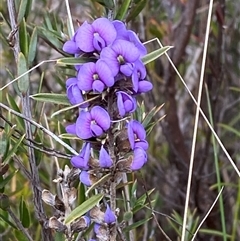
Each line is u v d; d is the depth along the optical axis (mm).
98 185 194
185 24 398
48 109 403
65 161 278
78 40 187
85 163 190
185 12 397
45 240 247
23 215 253
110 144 193
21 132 260
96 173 194
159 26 433
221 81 419
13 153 223
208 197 426
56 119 326
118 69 184
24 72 240
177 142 417
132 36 196
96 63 183
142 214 390
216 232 341
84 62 191
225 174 433
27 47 246
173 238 413
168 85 411
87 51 188
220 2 397
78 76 184
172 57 408
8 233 348
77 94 189
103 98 186
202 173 431
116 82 188
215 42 430
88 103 193
